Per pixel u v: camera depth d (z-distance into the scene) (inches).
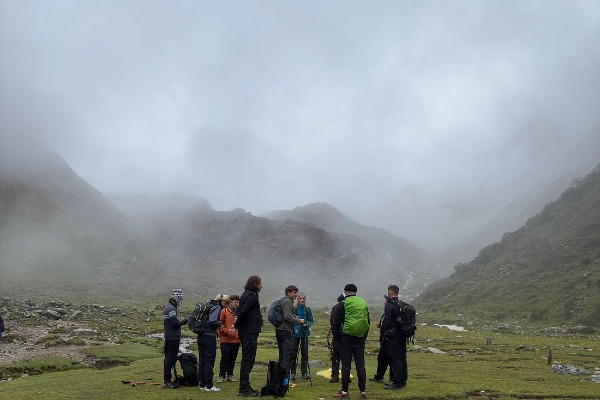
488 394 852.6
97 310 4138.8
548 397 842.8
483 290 6771.7
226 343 903.1
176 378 874.8
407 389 847.7
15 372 1216.8
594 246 6569.9
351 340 764.6
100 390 845.2
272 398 757.3
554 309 5027.1
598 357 1834.4
